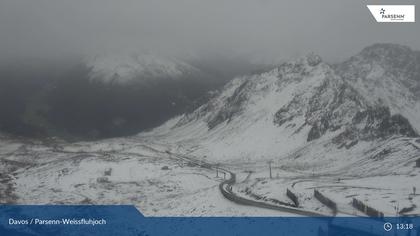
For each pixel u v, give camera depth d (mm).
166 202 143625
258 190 140750
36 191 169000
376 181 138750
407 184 127812
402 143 191375
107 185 178250
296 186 139125
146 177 192000
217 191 144375
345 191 122125
